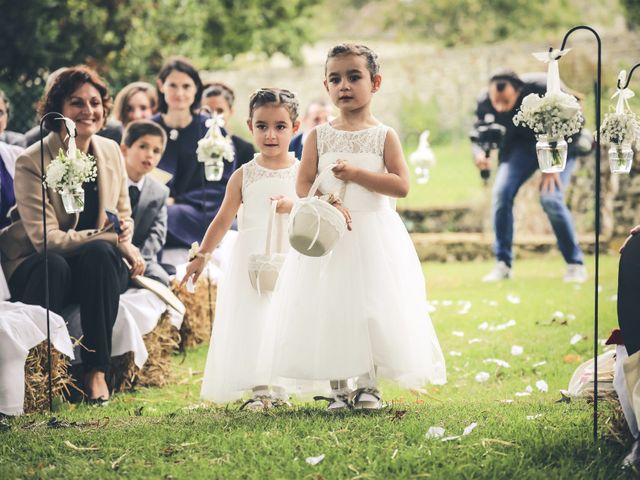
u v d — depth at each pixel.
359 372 5.25
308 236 5.11
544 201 12.50
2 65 14.02
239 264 5.97
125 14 15.01
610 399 5.23
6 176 7.02
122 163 7.13
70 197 5.98
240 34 21.81
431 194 20.23
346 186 5.48
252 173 6.06
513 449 4.64
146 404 6.52
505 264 13.06
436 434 4.84
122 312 6.82
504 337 8.72
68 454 4.86
